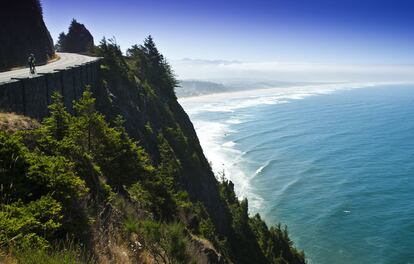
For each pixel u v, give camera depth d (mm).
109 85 50250
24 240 8141
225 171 114625
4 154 11391
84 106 21453
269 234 67812
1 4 56062
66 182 11594
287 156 130375
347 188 102812
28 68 47438
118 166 21156
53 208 10266
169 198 27141
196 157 63125
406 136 163125
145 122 52719
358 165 122562
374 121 199000
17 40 56625
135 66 72438
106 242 11250
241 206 70438
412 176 112000
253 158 127688
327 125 186500
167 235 13125
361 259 72250
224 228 57125
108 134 21344
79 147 17922
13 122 17266
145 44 82438
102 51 56688
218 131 166625
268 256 60406
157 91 71812
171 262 11922
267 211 90438
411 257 71938
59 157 12750
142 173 23828
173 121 65188
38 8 71500
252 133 162750
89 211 12055
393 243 76375
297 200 95625
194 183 57312
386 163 125000
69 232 10617
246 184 105312
